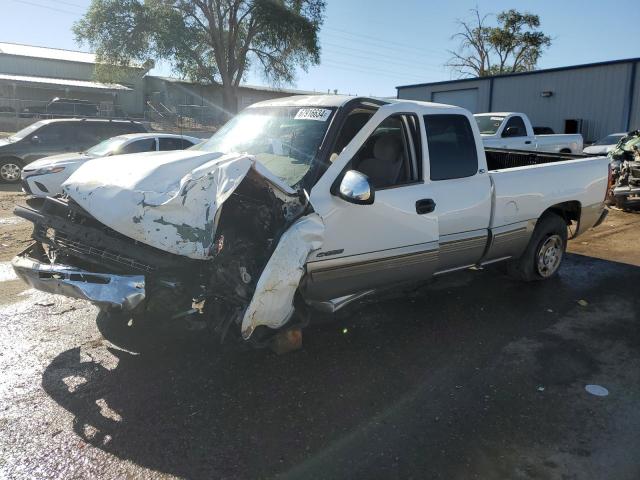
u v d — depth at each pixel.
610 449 3.16
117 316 4.77
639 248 8.20
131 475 2.86
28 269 3.67
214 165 3.46
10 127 32.28
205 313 3.70
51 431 3.21
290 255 3.54
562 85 24.88
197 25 37.72
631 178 11.37
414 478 2.89
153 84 47.81
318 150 4.11
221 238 3.56
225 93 39.25
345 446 3.15
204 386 3.76
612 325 5.04
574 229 6.87
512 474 2.93
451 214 4.77
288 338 4.24
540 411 3.55
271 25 37.06
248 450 3.09
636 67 22.30
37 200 4.73
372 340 4.60
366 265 4.22
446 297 5.72
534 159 7.51
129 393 3.64
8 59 43.03
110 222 3.36
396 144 4.59
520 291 5.95
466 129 5.08
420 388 3.83
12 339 4.40
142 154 4.20
